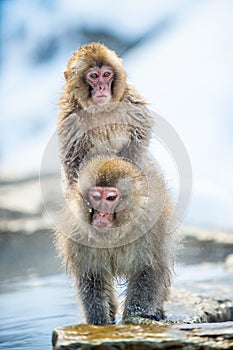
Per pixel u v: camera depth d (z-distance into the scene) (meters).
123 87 11.61
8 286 16.39
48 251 18.91
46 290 15.58
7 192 23.22
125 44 34.88
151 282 10.71
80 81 11.49
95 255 10.53
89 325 9.49
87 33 34.91
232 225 21.48
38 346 10.96
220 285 14.77
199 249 18.62
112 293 11.23
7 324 12.45
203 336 8.78
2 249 18.91
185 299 13.09
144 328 9.25
